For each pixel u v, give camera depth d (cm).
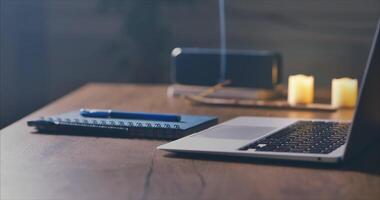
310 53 320
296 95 202
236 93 213
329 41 319
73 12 327
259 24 322
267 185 104
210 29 322
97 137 143
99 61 330
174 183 105
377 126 130
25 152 128
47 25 329
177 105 198
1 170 114
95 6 326
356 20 316
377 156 124
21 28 329
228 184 104
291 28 320
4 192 101
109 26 327
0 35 329
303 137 134
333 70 320
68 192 101
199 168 115
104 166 117
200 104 200
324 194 99
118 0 325
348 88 197
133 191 101
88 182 106
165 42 325
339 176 109
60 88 332
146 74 329
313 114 184
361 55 317
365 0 315
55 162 120
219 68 223
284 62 322
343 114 185
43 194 100
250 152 119
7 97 333
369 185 104
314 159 115
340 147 124
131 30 326
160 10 324
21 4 328
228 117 176
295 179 107
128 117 157
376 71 116
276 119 163
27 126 157
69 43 329
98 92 227
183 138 134
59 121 150
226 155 122
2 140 140
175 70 228
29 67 331
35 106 334
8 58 331
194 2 321
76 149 131
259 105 196
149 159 122
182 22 323
